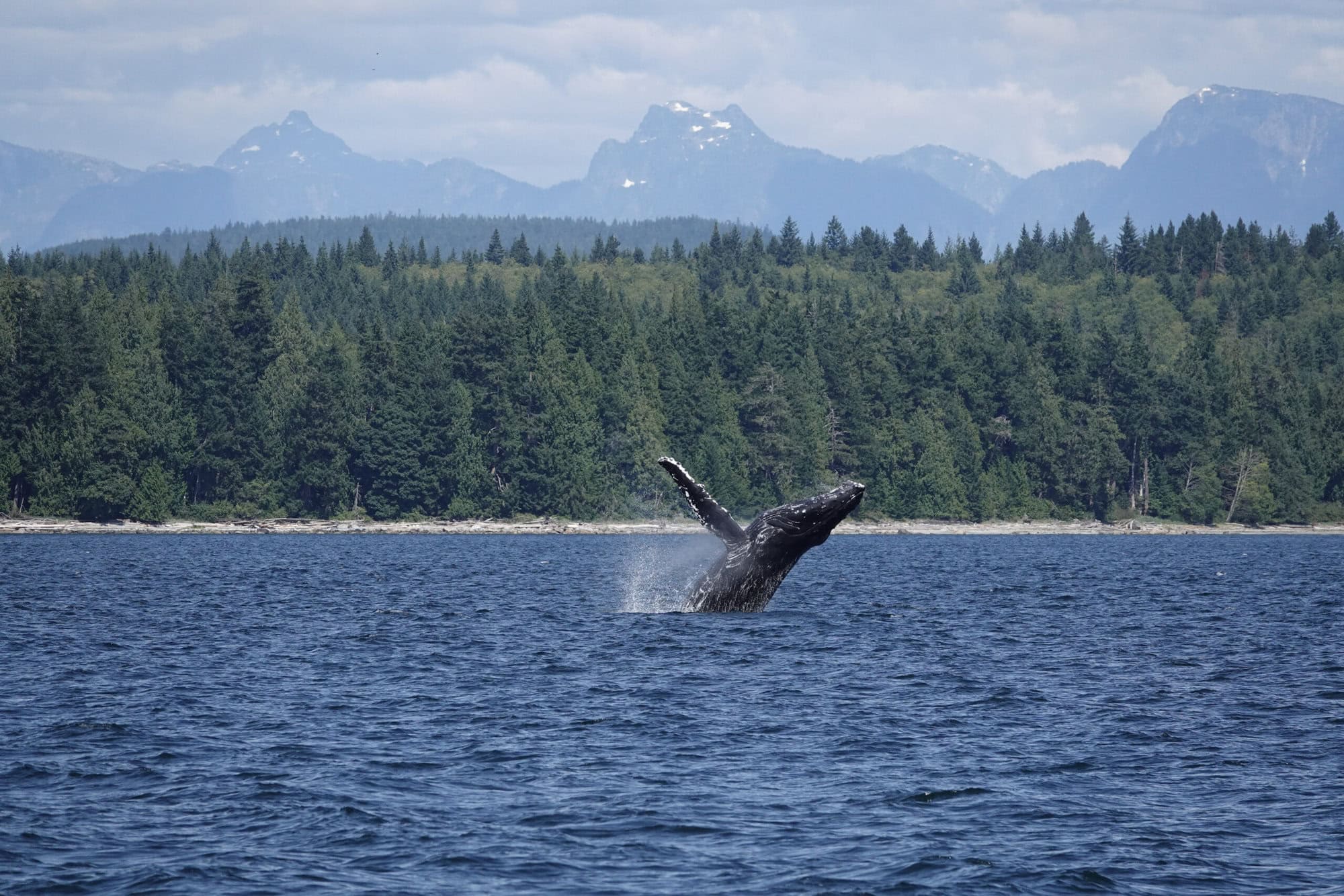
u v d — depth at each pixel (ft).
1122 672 481.46
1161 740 352.08
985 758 328.49
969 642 567.18
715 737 349.61
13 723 364.79
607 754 329.52
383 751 331.77
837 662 482.69
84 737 345.92
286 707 391.86
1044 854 252.42
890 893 232.73
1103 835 264.72
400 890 232.32
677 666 465.47
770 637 536.83
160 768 312.50
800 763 321.73
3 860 244.42
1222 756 333.01
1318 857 251.39
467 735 351.05
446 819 272.51
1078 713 389.80
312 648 534.37
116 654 515.09
